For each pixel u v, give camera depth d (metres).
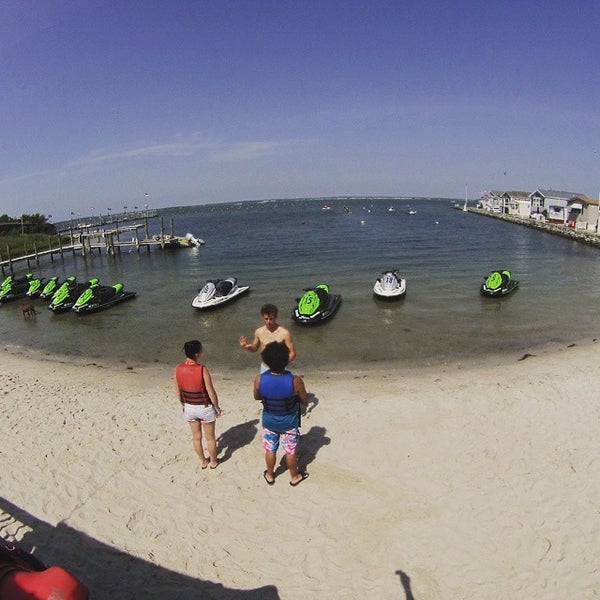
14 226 65.88
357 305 20.56
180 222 126.00
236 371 13.14
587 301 20.05
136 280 31.66
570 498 6.29
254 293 24.30
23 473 7.48
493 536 5.64
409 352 14.27
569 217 61.22
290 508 6.31
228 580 5.15
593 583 4.90
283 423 6.25
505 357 13.43
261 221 108.81
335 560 5.37
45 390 11.60
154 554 5.58
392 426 8.60
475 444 7.83
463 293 22.30
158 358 14.84
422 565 5.24
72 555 5.59
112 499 6.69
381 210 160.25
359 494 6.55
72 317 21.31
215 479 7.04
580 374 11.15
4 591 2.46
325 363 13.54
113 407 10.12
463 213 121.50
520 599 4.76
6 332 19.31
